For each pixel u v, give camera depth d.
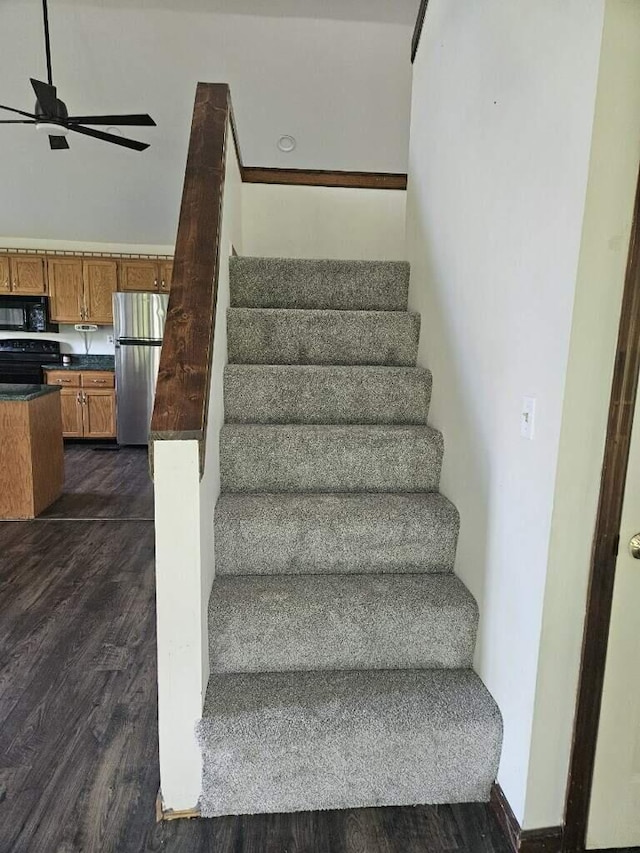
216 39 4.11
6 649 2.19
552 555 1.22
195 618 1.33
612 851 1.37
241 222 3.41
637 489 1.20
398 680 1.59
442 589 1.71
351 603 1.61
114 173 5.29
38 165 5.20
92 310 6.18
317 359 2.40
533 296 1.29
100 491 4.43
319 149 4.95
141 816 1.44
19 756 1.63
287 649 1.61
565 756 1.32
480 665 1.61
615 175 1.08
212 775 1.41
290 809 1.46
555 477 1.19
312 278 2.59
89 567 2.99
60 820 1.42
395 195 3.59
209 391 1.44
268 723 1.42
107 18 3.92
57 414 4.24
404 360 2.41
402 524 1.78
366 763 1.44
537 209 1.28
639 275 1.11
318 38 4.13
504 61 1.47
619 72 1.05
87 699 1.89
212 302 1.52
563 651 1.27
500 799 1.44
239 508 1.79
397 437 1.97
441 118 2.08
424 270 2.33
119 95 4.47
